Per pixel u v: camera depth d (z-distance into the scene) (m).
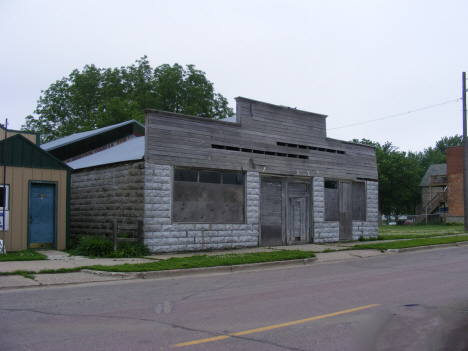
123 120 42.88
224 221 17.50
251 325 6.37
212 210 17.16
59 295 8.70
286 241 19.66
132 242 15.31
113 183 16.95
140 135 25.92
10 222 15.22
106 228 17.12
